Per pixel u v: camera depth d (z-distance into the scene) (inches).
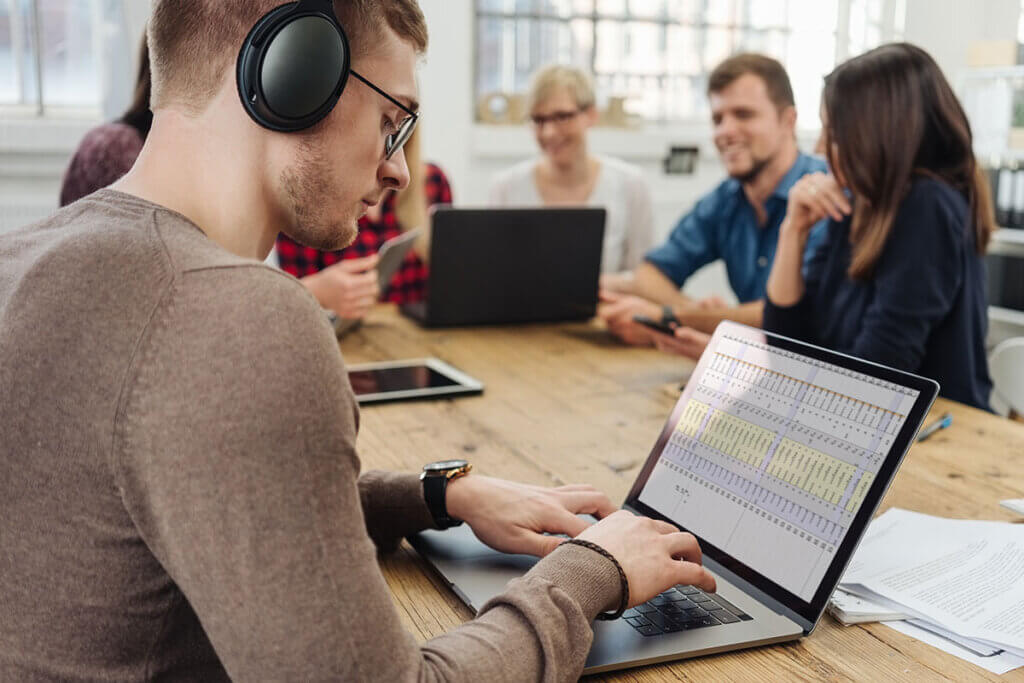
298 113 28.2
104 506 24.7
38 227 28.8
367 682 24.0
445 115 164.7
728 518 41.1
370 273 88.0
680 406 46.4
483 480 43.7
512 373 76.9
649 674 33.5
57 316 25.1
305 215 30.3
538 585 30.6
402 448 57.9
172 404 23.2
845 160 77.2
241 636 23.4
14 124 138.9
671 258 119.9
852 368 39.4
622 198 137.1
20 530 25.5
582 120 131.0
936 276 75.3
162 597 26.0
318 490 23.7
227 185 29.0
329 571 23.6
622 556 33.7
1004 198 163.2
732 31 190.7
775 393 42.1
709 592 36.5
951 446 58.9
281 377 23.4
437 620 37.5
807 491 38.5
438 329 93.2
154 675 26.7
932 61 76.5
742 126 108.1
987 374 81.0
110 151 85.7
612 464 55.2
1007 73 162.7
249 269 24.8
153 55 29.2
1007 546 41.7
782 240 85.9
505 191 139.6
